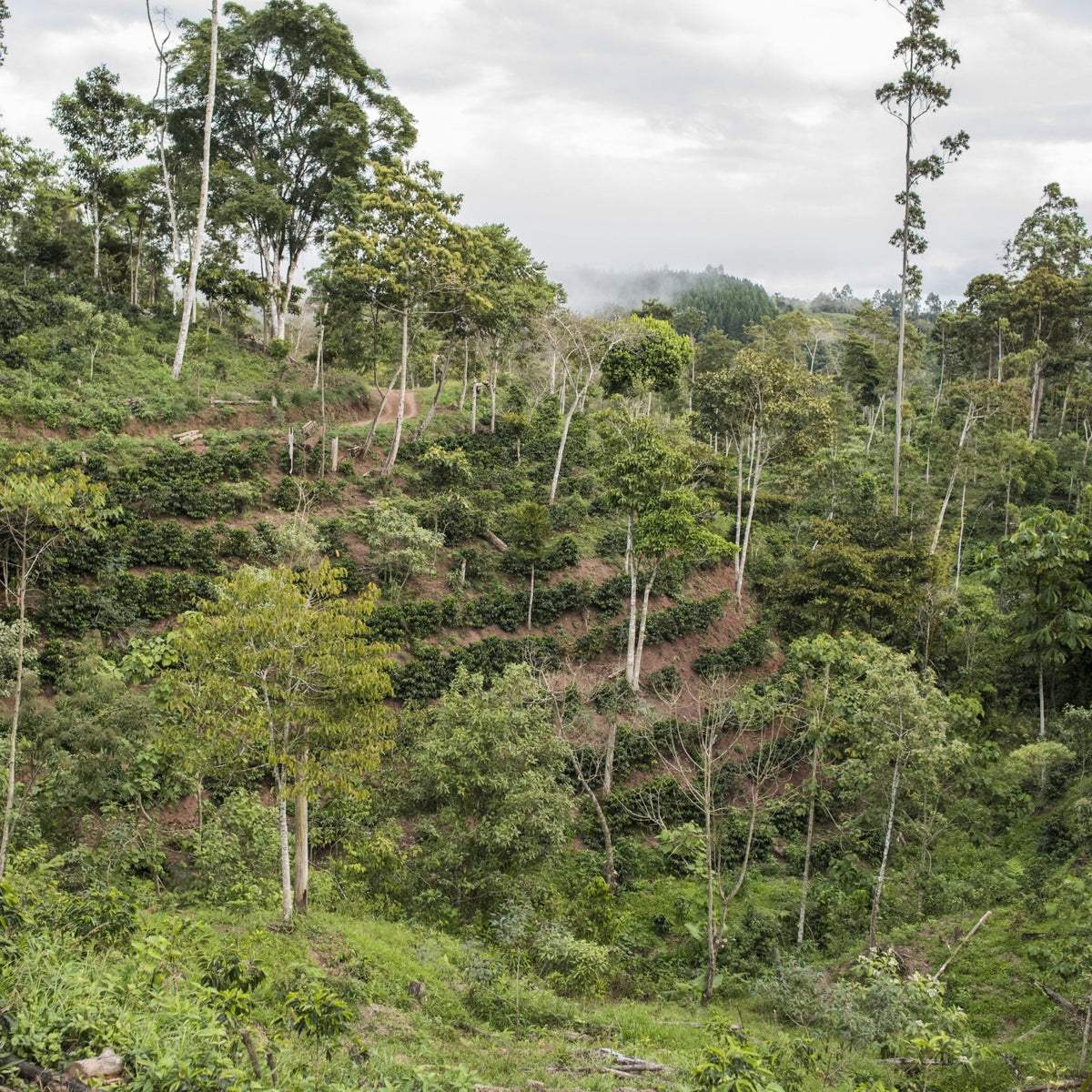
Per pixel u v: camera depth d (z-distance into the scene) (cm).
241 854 1959
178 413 3478
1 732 1900
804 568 3431
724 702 2566
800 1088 1410
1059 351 6191
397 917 1986
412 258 3594
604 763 2834
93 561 2616
